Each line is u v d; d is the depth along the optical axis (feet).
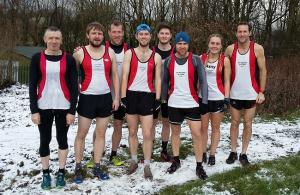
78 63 17.81
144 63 18.20
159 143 24.30
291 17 86.43
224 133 27.89
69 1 132.57
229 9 65.72
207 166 20.17
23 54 107.24
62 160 17.57
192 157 21.74
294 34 85.51
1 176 19.31
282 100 41.34
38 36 149.38
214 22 54.54
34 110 16.38
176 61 18.25
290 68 55.31
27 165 20.58
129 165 20.54
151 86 18.43
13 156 22.21
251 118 19.81
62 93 16.75
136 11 83.10
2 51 67.67
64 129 17.26
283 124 33.35
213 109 19.49
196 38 49.85
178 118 18.61
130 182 18.44
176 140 19.25
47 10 152.46
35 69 16.43
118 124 20.44
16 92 61.05
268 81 44.19
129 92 18.39
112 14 91.61
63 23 127.85
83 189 17.63
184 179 18.66
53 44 16.21
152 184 18.20
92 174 19.15
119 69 19.72
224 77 19.44
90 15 97.25
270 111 39.37
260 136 27.50
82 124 17.78
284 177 18.12
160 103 19.25
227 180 17.90
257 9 86.07
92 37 17.34
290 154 22.84
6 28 72.28
